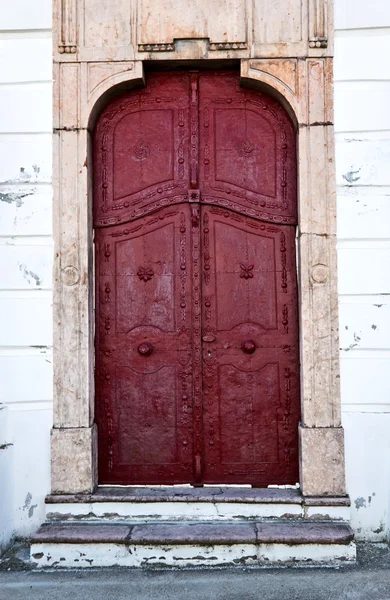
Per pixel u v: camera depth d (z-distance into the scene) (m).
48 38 4.19
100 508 3.96
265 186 4.27
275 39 4.16
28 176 4.14
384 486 3.98
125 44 4.18
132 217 4.27
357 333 4.03
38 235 4.12
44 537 3.70
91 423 4.11
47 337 4.09
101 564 3.69
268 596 3.31
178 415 4.25
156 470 4.23
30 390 4.07
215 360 4.26
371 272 4.05
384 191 4.08
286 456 4.21
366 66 4.11
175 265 4.27
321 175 4.09
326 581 3.46
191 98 4.30
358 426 4.00
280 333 4.25
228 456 4.23
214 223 4.27
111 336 4.27
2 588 3.44
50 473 4.02
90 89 4.17
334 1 4.14
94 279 4.27
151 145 4.32
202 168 4.28
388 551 3.85
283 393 4.23
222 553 3.68
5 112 4.16
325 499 3.91
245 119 4.32
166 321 4.27
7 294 4.11
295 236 4.26
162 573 3.61
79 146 4.14
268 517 3.93
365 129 4.09
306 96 4.12
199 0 4.18
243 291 4.26
